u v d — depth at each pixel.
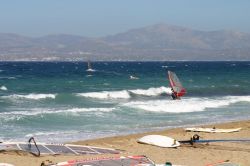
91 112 41.19
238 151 26.11
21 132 31.30
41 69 172.88
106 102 53.69
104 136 30.73
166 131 32.91
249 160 23.81
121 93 61.97
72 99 55.16
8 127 33.06
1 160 21.78
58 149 24.09
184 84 88.25
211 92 73.06
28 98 53.22
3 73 130.00
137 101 55.62
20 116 37.09
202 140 27.89
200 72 151.88
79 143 27.47
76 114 39.78
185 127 35.34
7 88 72.06
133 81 97.12
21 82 86.44
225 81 99.19
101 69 182.00
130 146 26.81
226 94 70.00
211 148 26.84
